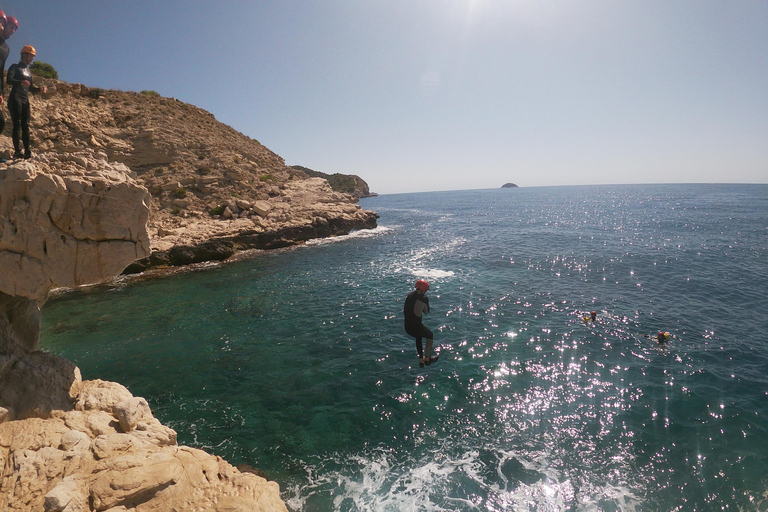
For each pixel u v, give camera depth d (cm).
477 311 1379
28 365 577
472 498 549
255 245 3102
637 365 921
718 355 959
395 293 1686
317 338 1198
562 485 562
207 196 3578
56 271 516
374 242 3366
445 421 736
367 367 983
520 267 2117
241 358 1067
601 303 1420
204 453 504
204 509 389
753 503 509
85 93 3634
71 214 507
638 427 684
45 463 404
